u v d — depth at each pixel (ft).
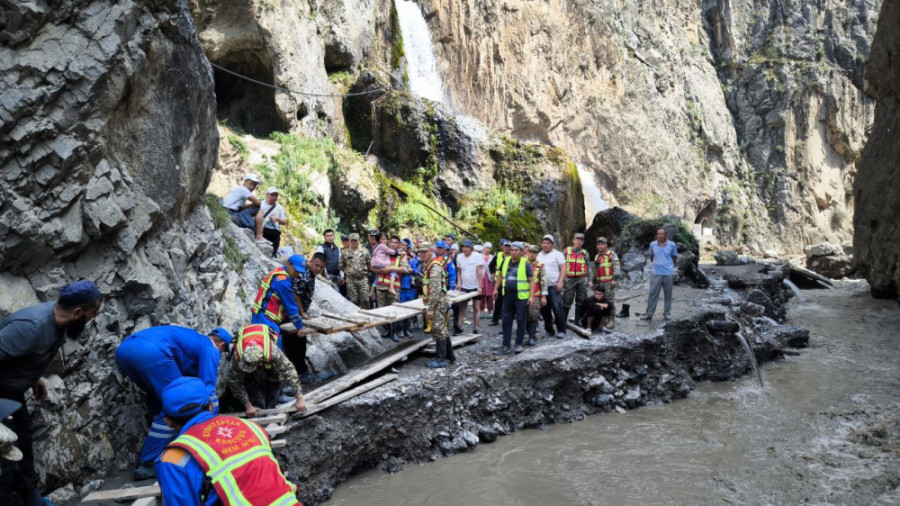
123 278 19.48
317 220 62.39
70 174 17.35
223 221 28.99
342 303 31.86
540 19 119.44
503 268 32.37
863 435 27.84
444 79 103.60
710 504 22.04
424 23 102.06
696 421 30.22
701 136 157.28
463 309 35.86
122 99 19.11
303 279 24.27
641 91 142.82
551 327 35.40
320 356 28.55
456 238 72.54
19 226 16.01
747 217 158.10
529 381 29.84
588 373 31.60
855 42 169.17
